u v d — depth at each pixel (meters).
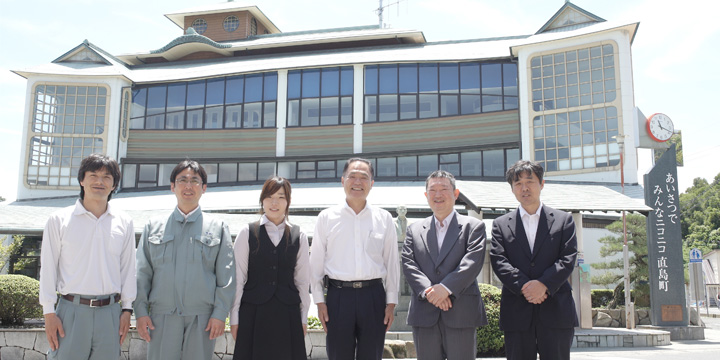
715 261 42.59
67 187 26.09
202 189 5.27
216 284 5.00
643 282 17.14
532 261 5.21
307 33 32.88
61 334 4.59
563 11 24.66
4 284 9.57
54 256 4.68
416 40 29.58
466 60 24.55
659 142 15.52
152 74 28.61
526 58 23.56
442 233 5.40
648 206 13.62
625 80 21.61
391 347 8.81
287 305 5.08
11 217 16.42
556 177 22.38
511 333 5.17
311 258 5.32
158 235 5.04
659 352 10.79
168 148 27.00
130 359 8.16
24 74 26.72
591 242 21.47
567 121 22.48
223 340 8.22
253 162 26.41
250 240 5.18
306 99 26.25
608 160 21.47
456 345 5.05
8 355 8.17
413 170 25.09
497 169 24.11
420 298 5.14
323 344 8.52
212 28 34.50
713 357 9.97
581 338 11.80
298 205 20.73
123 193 26.44
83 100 26.78
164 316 4.84
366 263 5.10
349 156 25.41
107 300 4.74
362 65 25.92
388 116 25.44
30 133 26.31
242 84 26.97
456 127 24.61
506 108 24.25
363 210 5.28
